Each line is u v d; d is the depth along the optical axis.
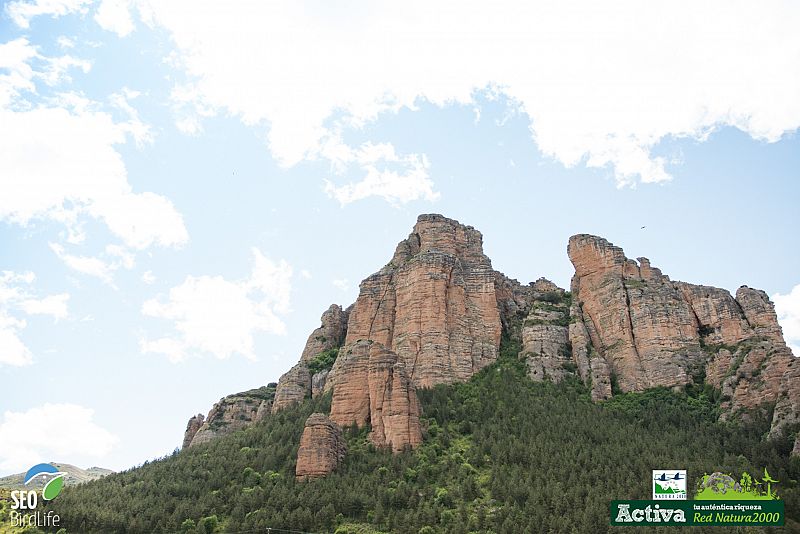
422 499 118.12
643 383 165.12
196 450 161.12
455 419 148.75
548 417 144.50
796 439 122.19
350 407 148.00
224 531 116.06
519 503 112.69
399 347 174.12
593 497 108.56
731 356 160.00
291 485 128.12
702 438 133.50
